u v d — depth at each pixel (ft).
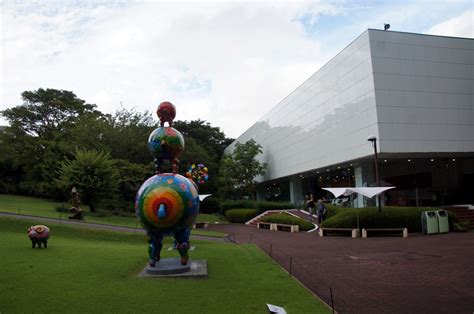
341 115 94.22
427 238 56.90
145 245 55.11
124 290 24.62
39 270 29.94
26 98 162.40
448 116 84.43
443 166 102.47
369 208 67.36
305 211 107.76
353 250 46.47
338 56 95.45
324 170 114.32
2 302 21.70
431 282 28.22
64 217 81.10
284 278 28.81
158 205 29.45
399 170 101.71
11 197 139.13
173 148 33.06
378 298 24.43
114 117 128.16
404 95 82.12
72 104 171.42
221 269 32.32
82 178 97.55
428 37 86.02
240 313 20.38
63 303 21.71
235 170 146.00
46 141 138.82
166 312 20.43
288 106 131.23
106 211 106.63
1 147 143.33
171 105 33.88
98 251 40.88
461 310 21.67
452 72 86.22
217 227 100.17
